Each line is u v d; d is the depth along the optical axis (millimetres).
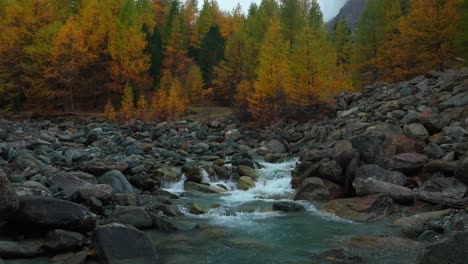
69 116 47406
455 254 6594
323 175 15539
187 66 59844
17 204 8773
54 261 8219
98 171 16250
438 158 14719
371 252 8797
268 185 17734
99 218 11070
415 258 8312
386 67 43750
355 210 12516
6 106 49188
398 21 45906
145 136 33344
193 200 14992
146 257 8609
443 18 35031
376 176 14016
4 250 8172
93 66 53000
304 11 59469
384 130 18609
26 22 50844
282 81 32750
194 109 49062
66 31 48250
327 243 9859
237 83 51062
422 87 24344
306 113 31281
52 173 15117
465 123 16922
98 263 8273
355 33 48562
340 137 21766
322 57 32344
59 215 9320
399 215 11883
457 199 11500
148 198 14578
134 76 52188
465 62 32562
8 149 17469
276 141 25344
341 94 32438
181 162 20703
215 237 10422
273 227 11484
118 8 64125
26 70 48656
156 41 62125
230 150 25484
